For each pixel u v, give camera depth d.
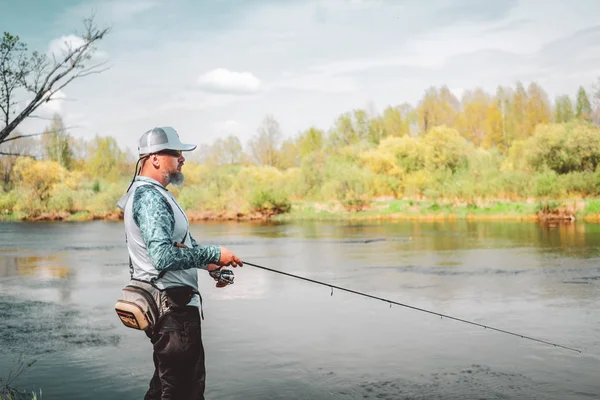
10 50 4.93
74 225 40.69
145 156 3.10
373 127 73.56
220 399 5.40
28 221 47.12
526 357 6.59
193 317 3.01
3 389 5.81
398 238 24.17
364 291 11.39
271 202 44.25
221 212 44.78
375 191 44.47
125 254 20.47
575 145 36.09
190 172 52.09
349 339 7.56
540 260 15.76
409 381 5.84
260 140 77.31
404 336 7.66
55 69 5.01
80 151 73.62
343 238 24.92
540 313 9.02
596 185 34.03
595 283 11.85
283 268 15.40
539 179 35.78
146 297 2.93
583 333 7.69
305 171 48.84
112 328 8.78
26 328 8.84
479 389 5.57
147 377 6.24
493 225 30.42
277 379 5.96
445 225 31.70
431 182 42.81
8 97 4.96
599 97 49.62
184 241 3.07
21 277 14.77
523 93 59.53
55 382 6.10
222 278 3.30
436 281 12.50
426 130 69.88
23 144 51.72
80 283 13.66
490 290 11.22
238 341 7.57
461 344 7.20
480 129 64.69
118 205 3.08
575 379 5.81
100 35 5.13
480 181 39.97
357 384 5.79
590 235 22.80
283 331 8.08
